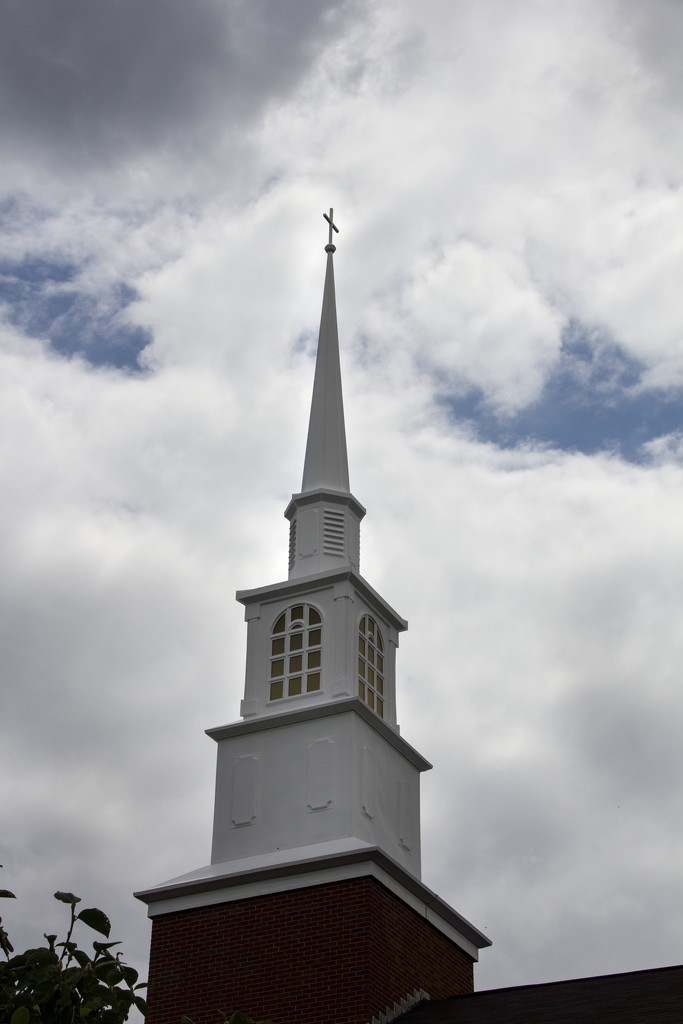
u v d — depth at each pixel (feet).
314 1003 89.76
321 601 109.81
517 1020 82.74
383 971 91.40
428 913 100.07
